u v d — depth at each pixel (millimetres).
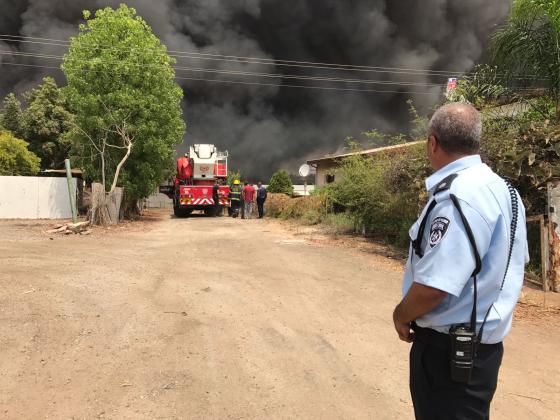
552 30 10047
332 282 8141
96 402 3682
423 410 2061
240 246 12391
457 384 1958
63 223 17969
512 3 10328
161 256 10453
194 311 6184
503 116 10664
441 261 1866
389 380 4219
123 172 21031
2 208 20406
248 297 6992
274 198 25453
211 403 3719
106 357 4551
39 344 4785
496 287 1955
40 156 38656
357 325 5777
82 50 19609
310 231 16266
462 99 10672
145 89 20281
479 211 1888
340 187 15297
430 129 2170
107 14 20188
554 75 10109
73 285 7215
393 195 11938
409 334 2166
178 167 27719
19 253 9992
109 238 13680
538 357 4824
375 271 9156
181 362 4496
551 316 6309
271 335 5348
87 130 20281
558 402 3859
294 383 4121
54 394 3787
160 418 3471
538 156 8648
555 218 7660
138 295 6859
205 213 28766
